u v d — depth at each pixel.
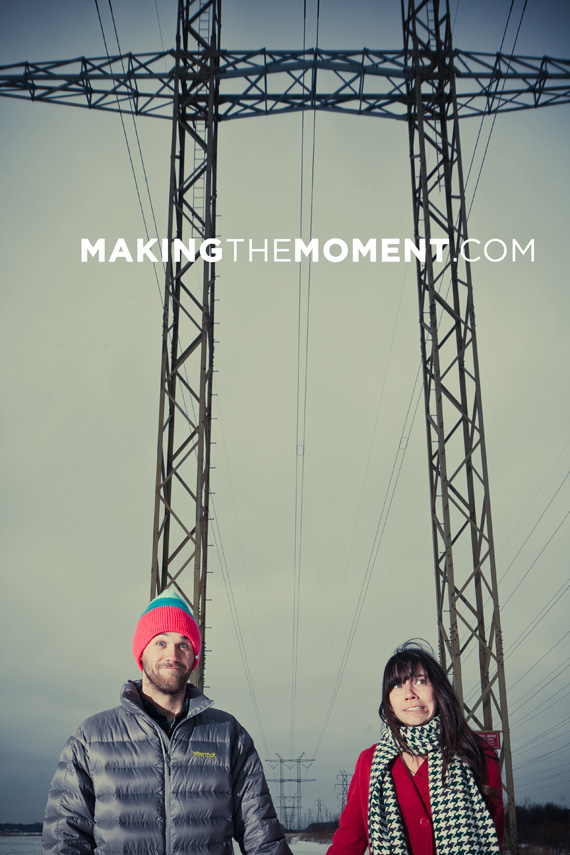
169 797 4.55
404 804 4.50
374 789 4.53
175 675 4.82
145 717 4.70
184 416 17.30
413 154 21.61
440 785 4.42
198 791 4.61
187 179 19.44
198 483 16.78
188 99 20.70
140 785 4.54
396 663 4.65
